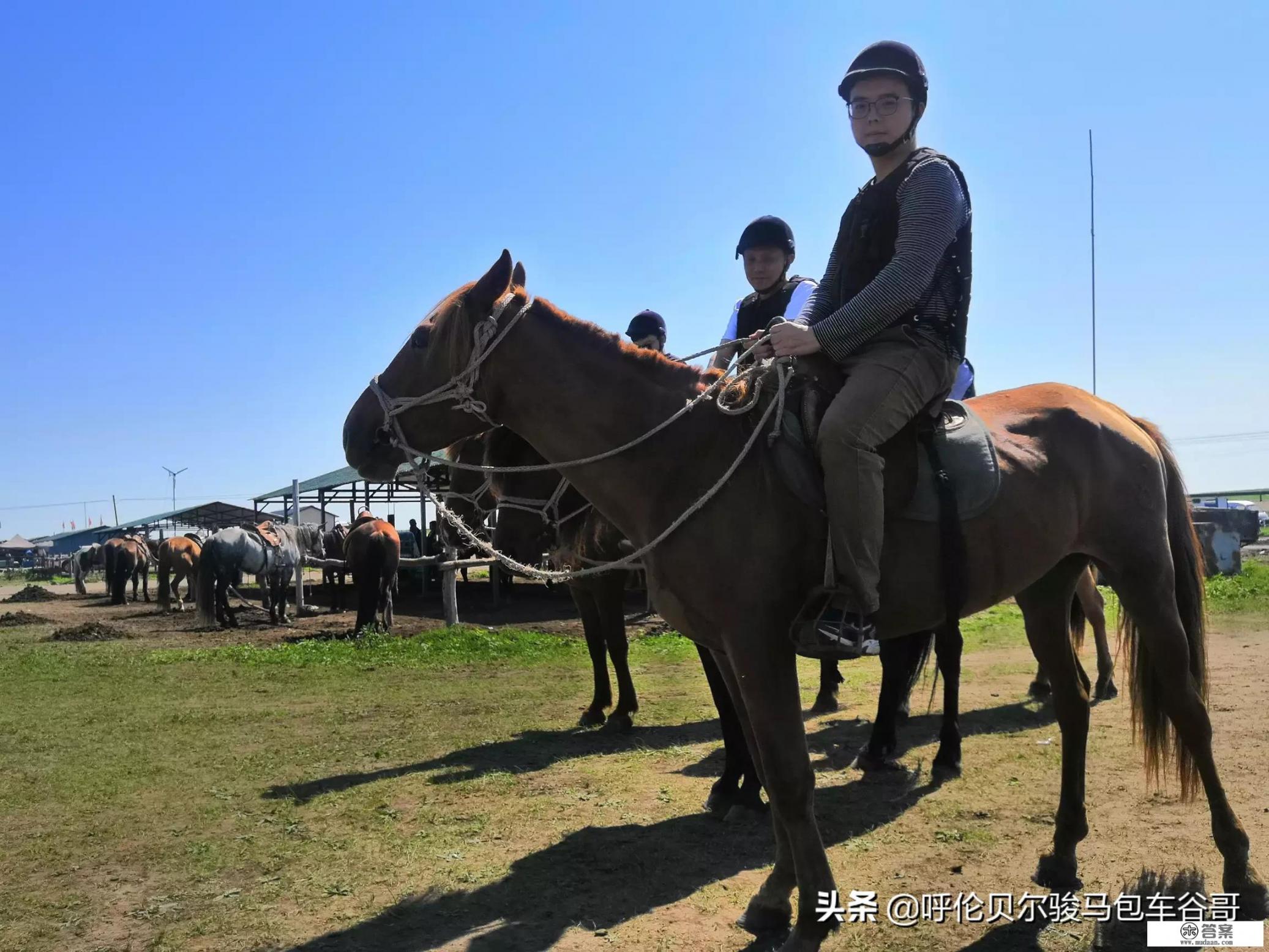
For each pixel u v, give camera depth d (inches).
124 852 150.9
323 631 531.8
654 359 113.9
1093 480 123.6
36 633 562.6
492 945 113.9
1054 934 114.0
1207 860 133.6
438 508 120.2
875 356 105.6
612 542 208.8
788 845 116.0
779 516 103.0
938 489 109.6
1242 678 264.5
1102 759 188.1
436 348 114.9
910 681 196.2
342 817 167.8
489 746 222.1
